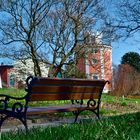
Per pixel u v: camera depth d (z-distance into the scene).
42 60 20.48
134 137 5.57
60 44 20.67
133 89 29.44
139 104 18.36
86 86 9.92
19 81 39.34
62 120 11.62
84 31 20.94
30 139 5.88
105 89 41.34
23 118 8.12
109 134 6.16
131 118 8.45
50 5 19.47
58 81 8.48
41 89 8.06
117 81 29.80
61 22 20.70
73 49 20.78
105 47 22.20
